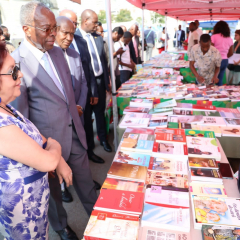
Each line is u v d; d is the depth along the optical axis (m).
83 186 1.89
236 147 1.92
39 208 1.14
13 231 1.10
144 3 5.00
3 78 0.92
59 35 1.92
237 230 1.00
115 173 1.37
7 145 0.89
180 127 1.98
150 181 1.32
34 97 1.47
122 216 1.09
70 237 1.84
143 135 1.82
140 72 4.31
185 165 1.46
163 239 1.00
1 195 1.01
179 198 1.19
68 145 1.63
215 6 4.57
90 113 2.89
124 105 2.91
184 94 2.84
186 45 9.15
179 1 4.63
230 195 1.25
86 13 2.67
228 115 2.23
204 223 1.04
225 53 4.30
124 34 4.33
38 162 0.97
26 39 1.46
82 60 2.66
